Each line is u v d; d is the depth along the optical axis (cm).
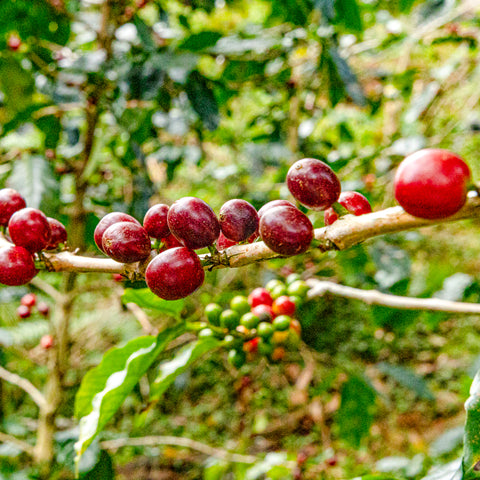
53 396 57
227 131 86
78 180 56
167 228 23
